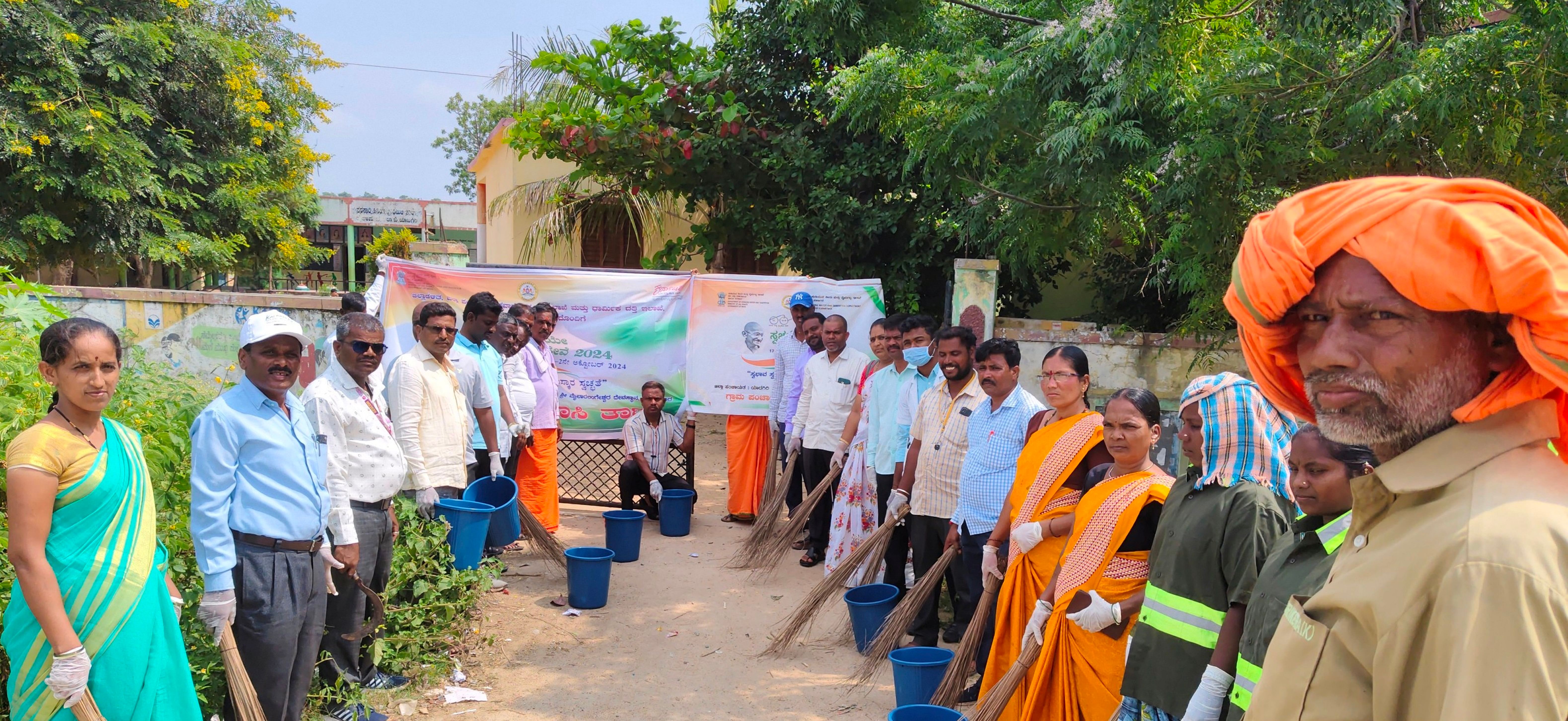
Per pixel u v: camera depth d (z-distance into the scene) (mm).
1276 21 5652
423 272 7832
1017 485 4047
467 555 5422
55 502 2865
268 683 3592
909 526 5523
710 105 9586
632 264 14086
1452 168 5312
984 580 4230
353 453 4293
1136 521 3363
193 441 3416
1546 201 5277
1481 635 1007
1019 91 6250
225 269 15508
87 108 12508
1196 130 5777
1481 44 4730
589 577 5785
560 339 8039
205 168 14898
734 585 6410
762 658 5141
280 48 16781
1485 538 1033
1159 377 7402
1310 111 5492
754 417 8008
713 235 10438
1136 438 3402
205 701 3756
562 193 11914
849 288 7984
